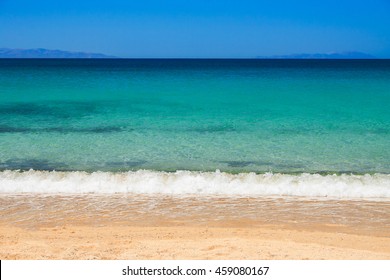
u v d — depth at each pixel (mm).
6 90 32031
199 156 13148
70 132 16578
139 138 15555
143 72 64188
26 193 9836
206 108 23219
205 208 8852
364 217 8352
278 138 15633
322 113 21469
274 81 43250
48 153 13477
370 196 9711
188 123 18672
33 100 26375
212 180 10609
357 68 85812
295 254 6266
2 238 6992
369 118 19969
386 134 16391
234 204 9117
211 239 6984
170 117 20266
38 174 11023
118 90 32562
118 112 21719
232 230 7551
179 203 9172
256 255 6191
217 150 13875
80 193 9852
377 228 7773
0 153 13445
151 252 6324
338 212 8641
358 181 10578
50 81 41438
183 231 7457
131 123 18625
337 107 23531
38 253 6227
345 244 6922
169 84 38562
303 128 17594
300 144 14727
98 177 10773
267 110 22516
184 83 39875
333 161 12656
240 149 14008
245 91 32156
